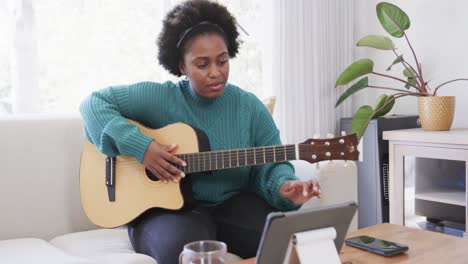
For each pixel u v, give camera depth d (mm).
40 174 1594
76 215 1654
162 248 1254
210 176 1497
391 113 2773
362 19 2857
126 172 1479
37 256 1202
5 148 1549
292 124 2562
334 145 1385
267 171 1522
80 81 2154
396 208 2275
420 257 1063
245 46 2555
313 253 826
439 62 2518
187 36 1472
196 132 1441
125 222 1427
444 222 2092
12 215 1531
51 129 1646
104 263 1232
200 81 1459
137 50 2281
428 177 2135
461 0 2404
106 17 2197
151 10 2303
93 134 1472
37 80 2043
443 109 2131
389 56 2766
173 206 1385
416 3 2605
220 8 1562
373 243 1137
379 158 2410
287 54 2531
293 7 2547
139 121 1563
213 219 1485
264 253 808
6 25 1982
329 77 2723
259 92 2619
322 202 1746
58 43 2094
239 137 1549
